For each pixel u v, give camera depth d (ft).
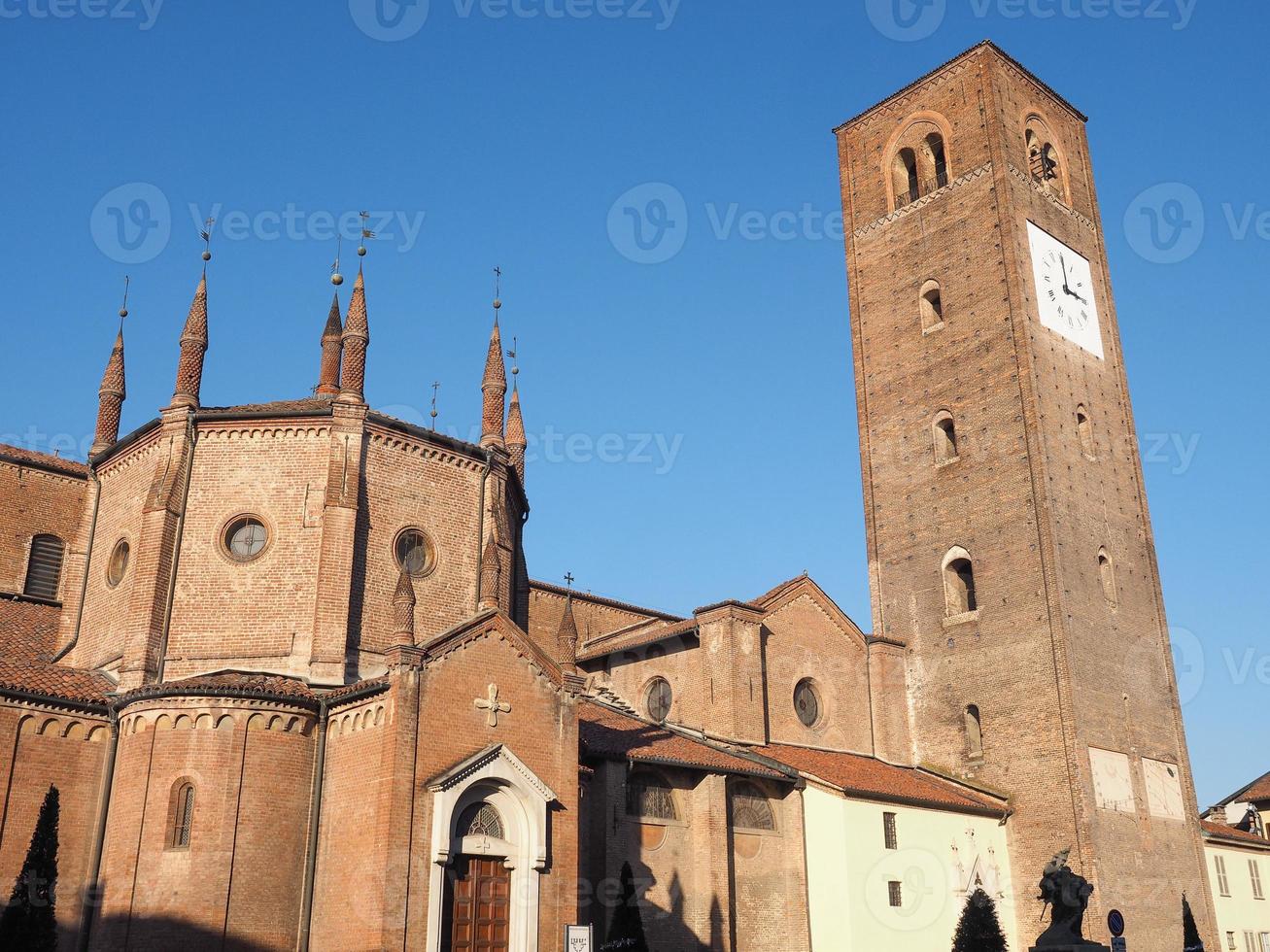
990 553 190.70
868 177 232.12
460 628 123.65
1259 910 215.51
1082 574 186.39
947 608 194.90
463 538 152.56
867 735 189.67
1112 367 213.25
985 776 182.19
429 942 111.75
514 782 122.11
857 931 150.82
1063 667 176.14
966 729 187.42
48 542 164.55
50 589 163.32
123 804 121.70
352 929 113.50
